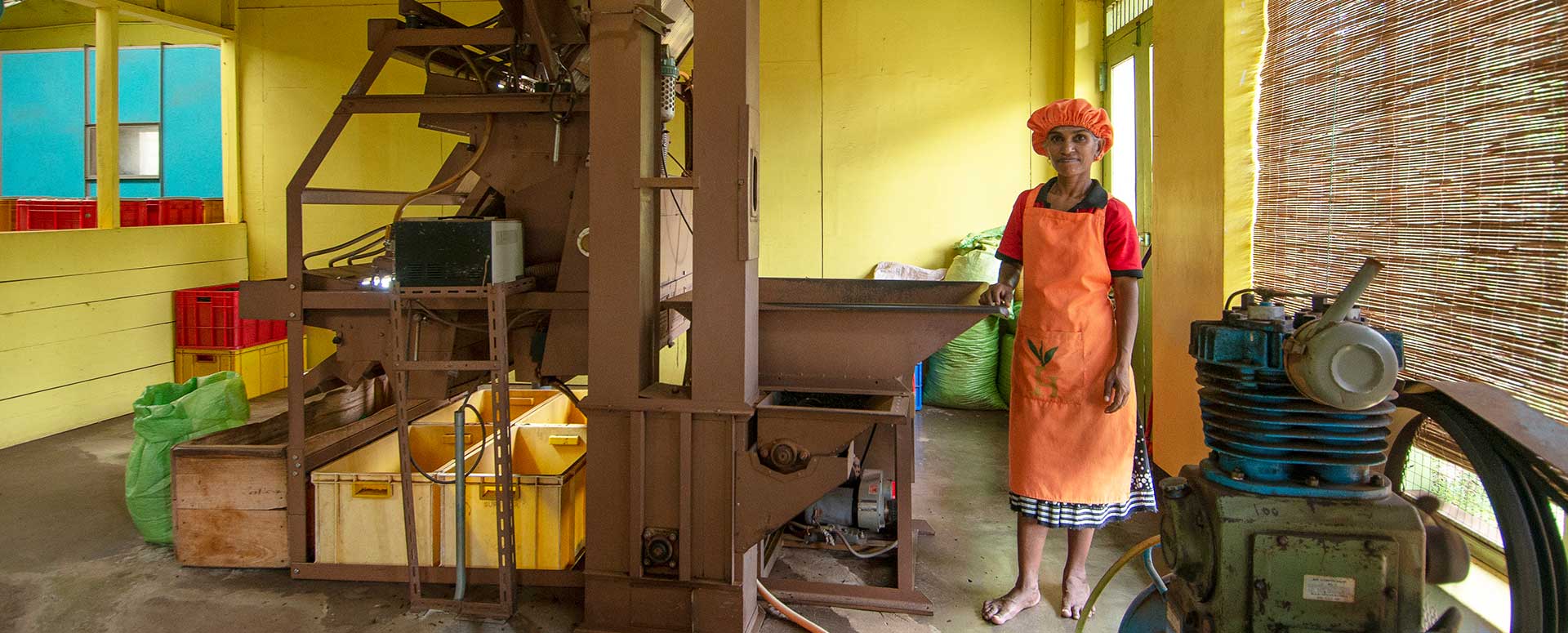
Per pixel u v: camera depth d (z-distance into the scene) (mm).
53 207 5531
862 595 2758
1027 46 5465
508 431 2617
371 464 3205
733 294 2391
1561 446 1306
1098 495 2443
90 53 6695
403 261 2627
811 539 3143
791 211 5715
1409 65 2252
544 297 2773
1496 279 1956
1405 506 1434
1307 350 1382
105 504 3629
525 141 2879
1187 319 3479
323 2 5930
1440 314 2154
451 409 3717
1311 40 2732
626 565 2541
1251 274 3107
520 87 3127
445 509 2789
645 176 2461
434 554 2811
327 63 5969
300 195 2824
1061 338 2420
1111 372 2381
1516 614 1310
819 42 5613
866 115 5605
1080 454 2436
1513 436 1325
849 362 2648
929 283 3408
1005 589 2881
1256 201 3080
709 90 2361
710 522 2475
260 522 2936
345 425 3371
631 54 2395
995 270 5172
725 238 2383
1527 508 1341
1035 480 2482
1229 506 1452
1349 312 1506
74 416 4883
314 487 2891
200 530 2967
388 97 2801
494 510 2775
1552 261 1793
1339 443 1470
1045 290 2438
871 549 3154
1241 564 1442
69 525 3389
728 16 2338
